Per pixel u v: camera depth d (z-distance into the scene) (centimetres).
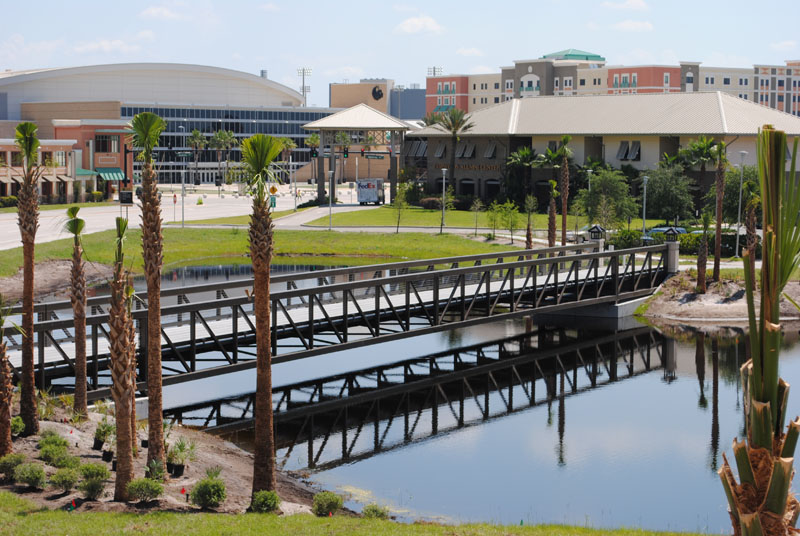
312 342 4600
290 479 3588
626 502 3434
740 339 6569
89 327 4700
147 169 2727
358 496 3409
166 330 4553
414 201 14812
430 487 3556
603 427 4478
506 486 3591
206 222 12725
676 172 11619
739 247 9006
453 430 4397
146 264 2786
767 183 832
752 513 854
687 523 3209
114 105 19800
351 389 5069
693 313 7206
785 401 866
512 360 5922
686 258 9000
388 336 4959
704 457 4012
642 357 6038
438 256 10444
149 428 2892
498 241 10975
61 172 14588
